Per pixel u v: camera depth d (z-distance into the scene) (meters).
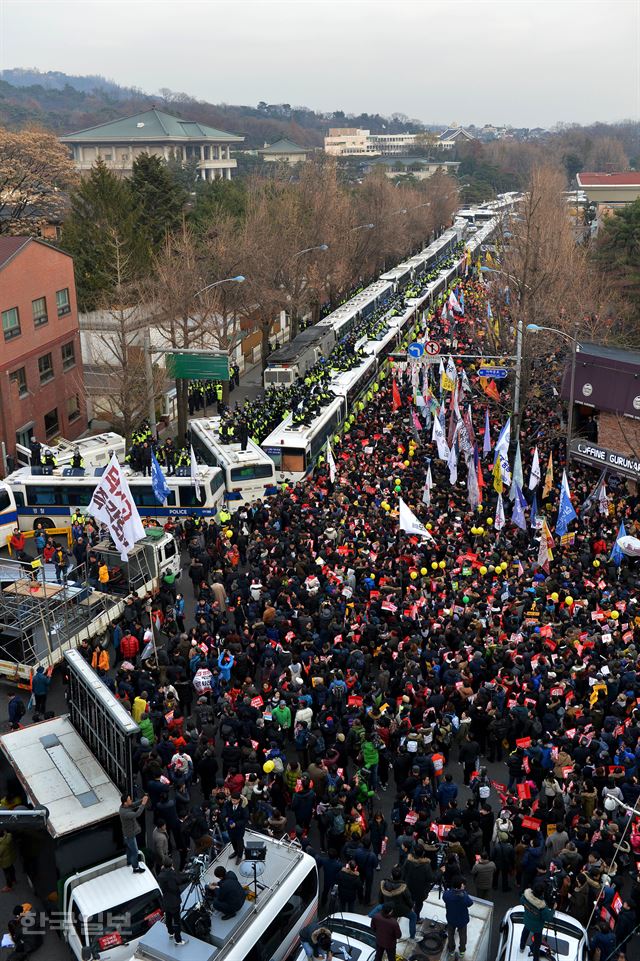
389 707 21.58
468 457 37.28
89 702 18.28
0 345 43.50
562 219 81.25
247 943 13.77
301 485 37.56
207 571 31.12
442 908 15.58
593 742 19.11
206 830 17.55
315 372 52.00
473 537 31.95
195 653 23.89
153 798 18.41
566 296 60.34
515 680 22.02
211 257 61.34
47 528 37.31
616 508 34.72
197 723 21.45
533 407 51.38
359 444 44.41
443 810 18.81
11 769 18.14
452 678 21.97
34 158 83.31
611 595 26.30
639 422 41.88
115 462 26.39
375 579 27.31
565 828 18.12
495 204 192.12
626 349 45.44
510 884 18.08
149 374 41.00
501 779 21.27
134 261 63.47
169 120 171.75
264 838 16.20
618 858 17.19
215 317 55.12
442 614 25.31
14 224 79.50
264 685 21.77
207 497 36.66
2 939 16.27
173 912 13.90
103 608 27.58
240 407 58.25
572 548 30.84
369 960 14.48
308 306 76.94
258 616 26.27
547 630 23.94
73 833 16.31
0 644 25.27
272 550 29.81
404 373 58.72
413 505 34.41
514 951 14.54
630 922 15.64
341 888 16.42
